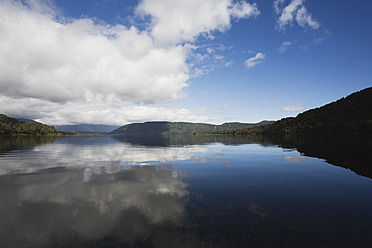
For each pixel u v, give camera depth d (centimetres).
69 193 1022
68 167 1786
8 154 2847
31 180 1292
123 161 2175
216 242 575
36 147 4175
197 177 1414
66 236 602
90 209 812
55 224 677
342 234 629
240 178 1387
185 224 687
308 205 884
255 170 1673
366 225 691
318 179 1359
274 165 1917
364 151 2878
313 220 730
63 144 5434
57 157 2514
